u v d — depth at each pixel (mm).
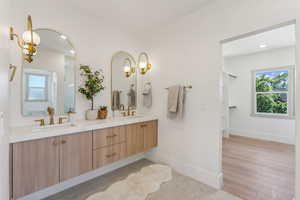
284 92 3887
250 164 2594
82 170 1772
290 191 1856
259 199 1723
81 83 2254
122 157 2227
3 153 911
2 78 852
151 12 2275
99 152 1947
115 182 2092
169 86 2582
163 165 2617
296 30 1413
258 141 3969
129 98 2906
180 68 2422
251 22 1689
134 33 2988
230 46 3752
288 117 3779
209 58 2064
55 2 1988
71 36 2143
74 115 2184
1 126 848
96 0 2002
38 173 1445
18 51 1712
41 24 1879
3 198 922
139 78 3088
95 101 2414
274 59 4008
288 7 1455
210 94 2053
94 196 1784
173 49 2523
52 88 1979
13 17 1667
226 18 1893
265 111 4207
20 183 1340
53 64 1985
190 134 2281
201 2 2033
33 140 1415
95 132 1906
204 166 2104
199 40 2174
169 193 1845
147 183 2062
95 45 2404
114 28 2660
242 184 2020
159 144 2764
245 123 4527
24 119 1768
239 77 4641
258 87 4336
